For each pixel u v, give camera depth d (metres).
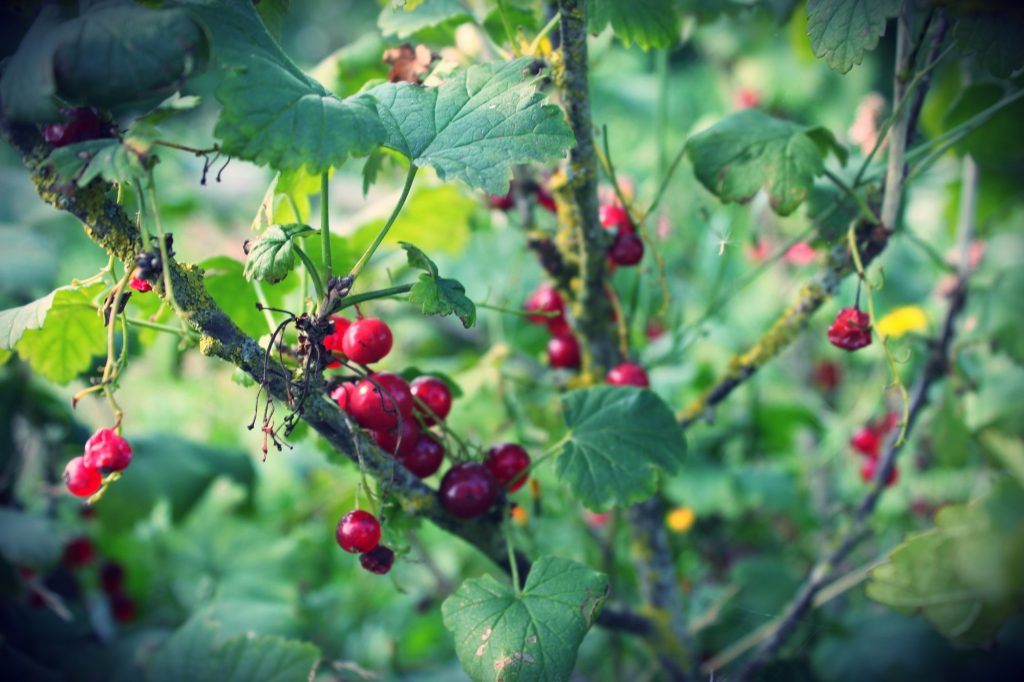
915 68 0.41
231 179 0.73
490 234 0.64
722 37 0.80
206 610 0.46
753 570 0.54
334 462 0.43
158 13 0.35
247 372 0.38
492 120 0.38
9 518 0.48
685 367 0.59
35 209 0.60
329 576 0.59
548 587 0.38
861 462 0.63
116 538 0.54
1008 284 0.48
